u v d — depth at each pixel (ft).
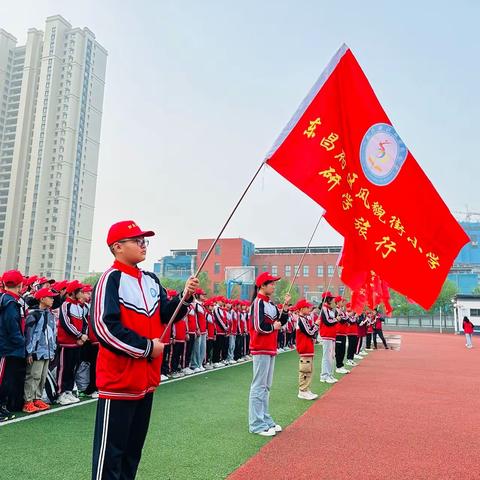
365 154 14.61
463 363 48.37
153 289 10.36
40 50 283.18
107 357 9.20
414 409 24.23
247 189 12.87
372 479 14.06
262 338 18.81
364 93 15.08
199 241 228.63
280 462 15.26
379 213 14.21
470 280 231.50
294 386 30.99
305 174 14.01
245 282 134.41
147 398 9.72
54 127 268.41
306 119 14.49
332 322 33.86
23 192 268.21
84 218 276.41
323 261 218.18
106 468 8.93
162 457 15.35
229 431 18.71
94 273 250.98
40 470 13.73
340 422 21.04
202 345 38.06
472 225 275.18
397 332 147.95
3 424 18.57
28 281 30.66
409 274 13.91
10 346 19.57
